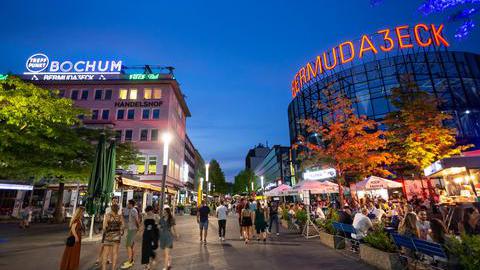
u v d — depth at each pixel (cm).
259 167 13750
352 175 2317
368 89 4003
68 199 3738
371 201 1866
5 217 2864
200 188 2822
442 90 3716
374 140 2036
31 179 2886
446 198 1324
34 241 1398
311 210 1992
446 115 1970
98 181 1240
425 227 930
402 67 3900
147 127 4969
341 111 2189
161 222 859
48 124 1814
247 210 1368
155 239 832
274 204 1702
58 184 2812
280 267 851
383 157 2066
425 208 1106
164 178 917
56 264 900
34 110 1420
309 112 4662
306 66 4906
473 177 1202
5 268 847
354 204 2031
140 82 5141
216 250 1158
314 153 2234
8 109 1336
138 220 927
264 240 1384
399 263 759
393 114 2158
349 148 2036
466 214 870
